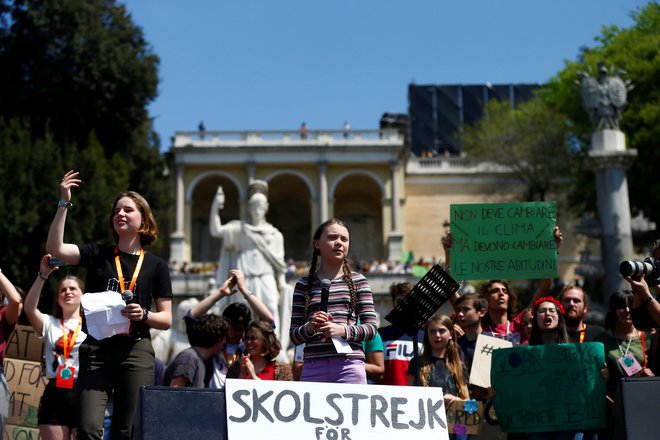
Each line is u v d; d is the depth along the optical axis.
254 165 66.12
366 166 66.81
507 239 10.57
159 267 8.11
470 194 68.88
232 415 6.80
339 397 7.11
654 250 9.29
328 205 66.31
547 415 8.95
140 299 7.90
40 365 10.52
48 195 43.53
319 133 66.75
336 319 7.89
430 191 68.94
